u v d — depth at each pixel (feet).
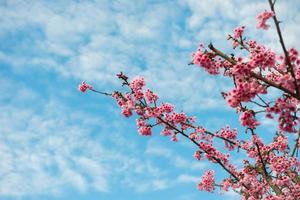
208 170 42.06
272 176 37.65
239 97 27.32
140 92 39.17
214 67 28.48
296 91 26.22
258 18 26.03
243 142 39.78
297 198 36.63
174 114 39.73
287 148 38.40
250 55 27.40
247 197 39.83
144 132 39.19
